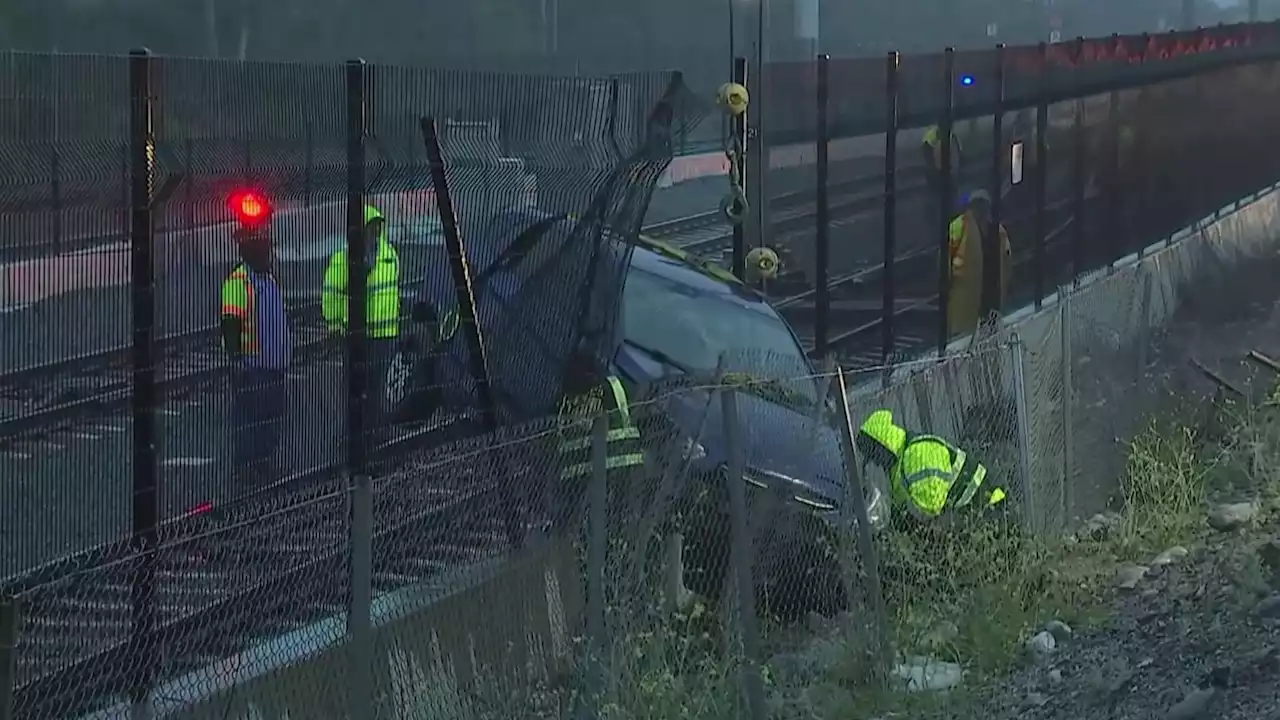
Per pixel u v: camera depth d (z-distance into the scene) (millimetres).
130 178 11117
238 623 10898
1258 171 50125
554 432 13039
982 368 20281
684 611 14234
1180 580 18719
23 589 9914
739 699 12961
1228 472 25484
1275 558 19172
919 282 27297
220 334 11898
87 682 9906
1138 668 15047
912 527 17781
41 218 10539
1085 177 34656
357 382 13273
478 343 14508
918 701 14305
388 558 12102
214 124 11961
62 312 10656
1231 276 42531
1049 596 18156
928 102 25953
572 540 13445
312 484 12742
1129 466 23562
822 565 15703
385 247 13562
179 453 11469
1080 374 26125
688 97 16547
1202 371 29406
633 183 16016
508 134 14898
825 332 23203
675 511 14289
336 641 11281
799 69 24391
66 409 10641
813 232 25672
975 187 29062
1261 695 13266
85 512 10719
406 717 11609
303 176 12766
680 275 20297
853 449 15445
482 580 12555
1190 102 42406
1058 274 33469
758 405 17000
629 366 18203
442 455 12734
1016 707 14289
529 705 12656
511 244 14883
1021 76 29828
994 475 19266
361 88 13312
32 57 10555
